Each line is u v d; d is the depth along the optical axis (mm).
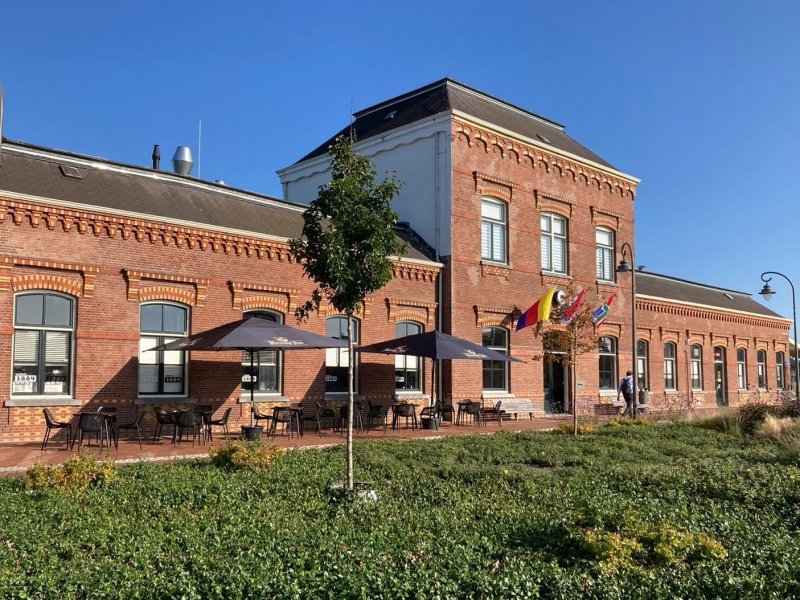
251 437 16875
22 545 6844
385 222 10641
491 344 25422
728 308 40156
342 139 11031
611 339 31000
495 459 13836
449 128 24312
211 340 15992
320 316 20812
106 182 18438
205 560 6301
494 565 6332
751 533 7781
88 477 10109
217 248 18766
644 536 7039
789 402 22500
